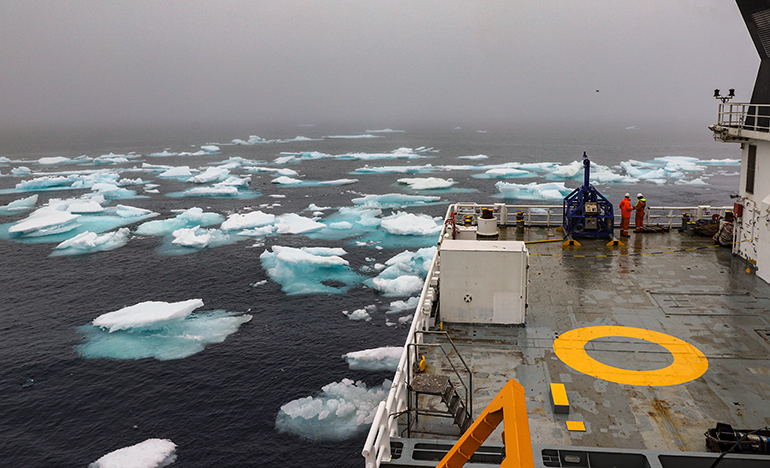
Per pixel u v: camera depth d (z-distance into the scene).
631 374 7.74
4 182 73.94
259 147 151.00
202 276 32.03
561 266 12.83
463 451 2.93
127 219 48.28
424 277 30.23
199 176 70.88
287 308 26.98
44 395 19.48
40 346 23.19
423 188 65.06
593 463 5.85
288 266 32.34
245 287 30.06
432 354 8.48
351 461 15.85
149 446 16.62
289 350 22.56
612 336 8.99
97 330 24.66
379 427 5.64
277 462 15.92
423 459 5.95
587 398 7.14
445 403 6.58
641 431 6.41
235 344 23.12
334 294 28.73
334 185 70.31
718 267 12.48
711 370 7.79
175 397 19.28
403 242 39.19
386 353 21.55
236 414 18.28
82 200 55.00
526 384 7.54
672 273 12.15
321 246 38.41
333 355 22.08
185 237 38.44
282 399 19.09
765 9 10.64
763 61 11.82
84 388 19.92
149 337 23.83
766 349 8.41
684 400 7.05
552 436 6.38
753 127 11.90
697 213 16.06
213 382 20.19
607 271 12.38
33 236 42.66
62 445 16.88
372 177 78.50
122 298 28.75
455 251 9.20
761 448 5.75
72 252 37.53
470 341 8.90
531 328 9.37
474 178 76.00
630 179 69.31
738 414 6.70
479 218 15.14
